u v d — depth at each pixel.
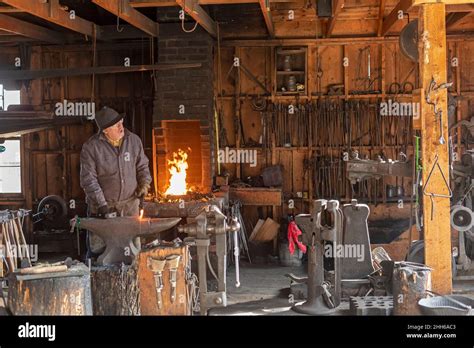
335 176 10.73
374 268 7.54
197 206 8.73
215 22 10.39
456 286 7.62
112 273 5.48
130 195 6.82
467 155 8.13
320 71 10.72
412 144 10.66
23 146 11.15
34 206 11.20
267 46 10.70
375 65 10.70
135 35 10.03
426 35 6.35
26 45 11.01
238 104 10.76
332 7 9.67
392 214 10.63
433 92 6.38
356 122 10.73
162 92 9.67
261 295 7.66
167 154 9.97
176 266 5.50
